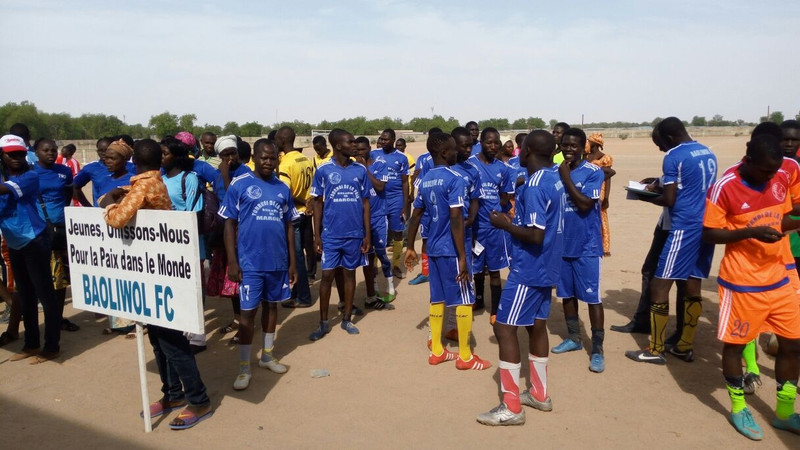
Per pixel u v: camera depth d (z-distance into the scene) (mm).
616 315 6824
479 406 4559
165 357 4512
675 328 6293
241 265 4992
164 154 5727
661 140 5219
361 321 6785
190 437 4137
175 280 3873
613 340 6008
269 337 5316
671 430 4125
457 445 3951
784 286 3975
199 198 5848
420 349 5852
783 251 4449
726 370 4117
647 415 4352
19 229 5324
